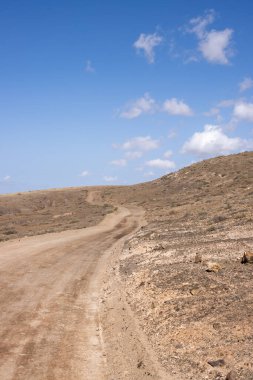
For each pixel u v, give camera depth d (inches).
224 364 334.0
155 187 4507.9
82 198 5221.5
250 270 587.2
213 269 606.2
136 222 2190.0
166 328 438.6
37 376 348.8
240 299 470.9
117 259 960.9
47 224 2377.0
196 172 4311.0
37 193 5846.5
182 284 570.3
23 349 409.4
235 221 1085.1
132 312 523.8
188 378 326.3
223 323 411.8
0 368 362.3
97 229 1845.5
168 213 2167.8
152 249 933.8
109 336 454.3
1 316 512.1
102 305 585.0
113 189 5516.7
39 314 529.3
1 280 713.0
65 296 628.7
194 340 393.1
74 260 968.9
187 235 1040.8
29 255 1011.3
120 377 349.7
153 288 588.1
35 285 690.2
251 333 377.7
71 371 362.0
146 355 382.9
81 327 486.0
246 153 4471.0
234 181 3408.0
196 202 2492.6
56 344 426.9
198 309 466.6
